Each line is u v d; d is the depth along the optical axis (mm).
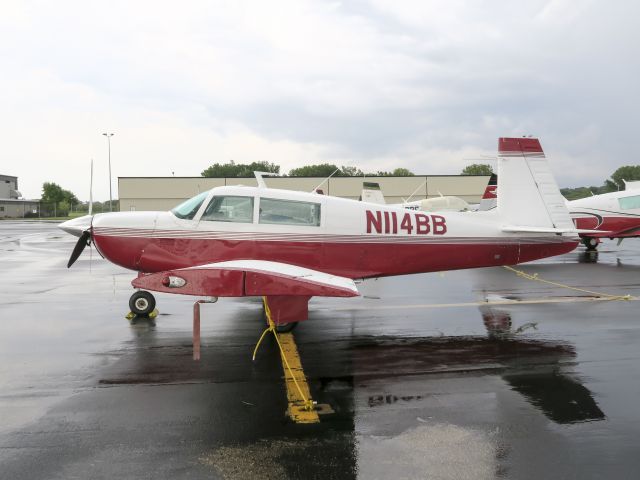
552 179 7562
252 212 6594
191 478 2893
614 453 3178
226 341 5895
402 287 10102
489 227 7273
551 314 7379
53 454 3162
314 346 5703
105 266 13422
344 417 3723
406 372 4777
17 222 51750
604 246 18641
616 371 4781
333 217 6707
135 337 6035
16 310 7594
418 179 45250
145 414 3777
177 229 6566
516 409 3867
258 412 3818
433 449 3230
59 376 4637
